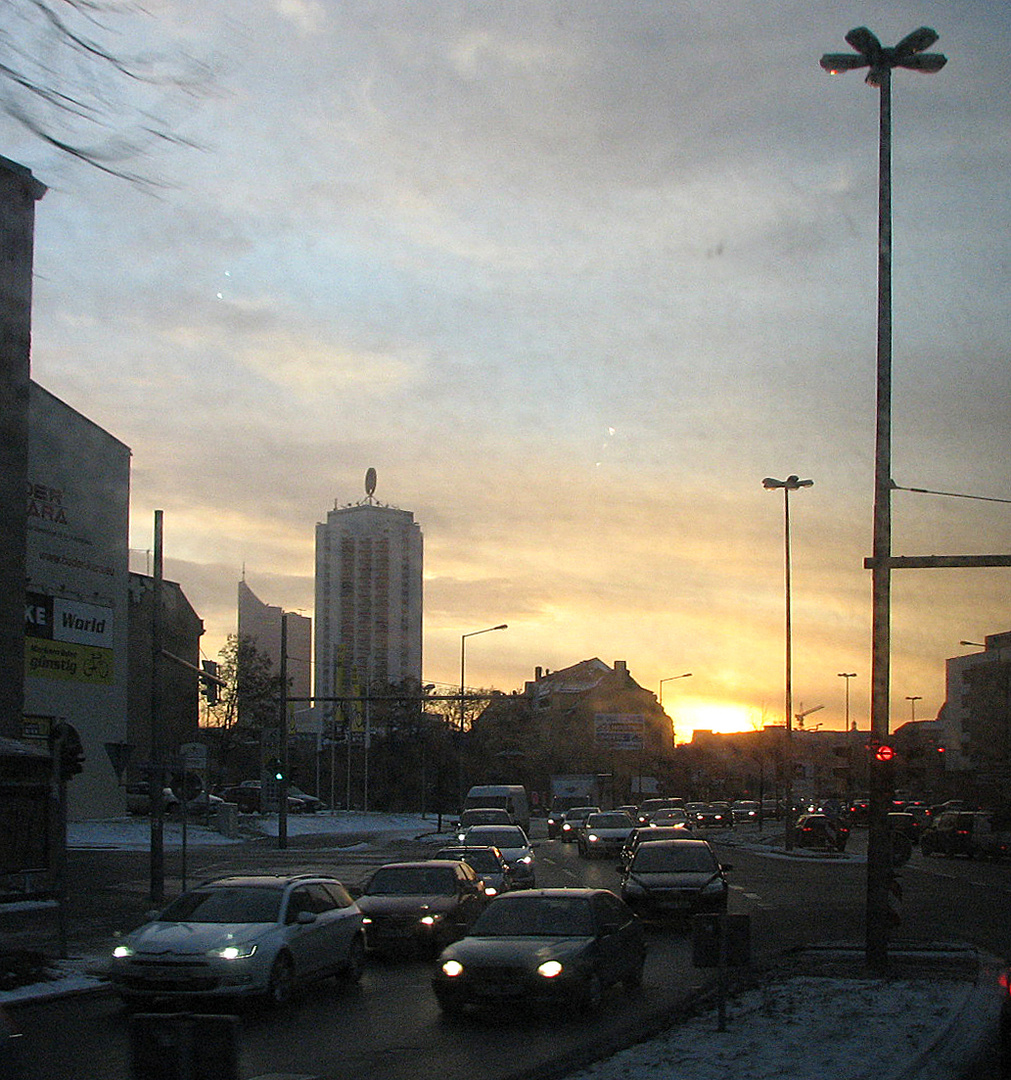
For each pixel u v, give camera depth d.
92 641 51.84
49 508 48.69
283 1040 11.89
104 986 15.27
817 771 132.25
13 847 26.05
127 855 40.72
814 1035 10.97
